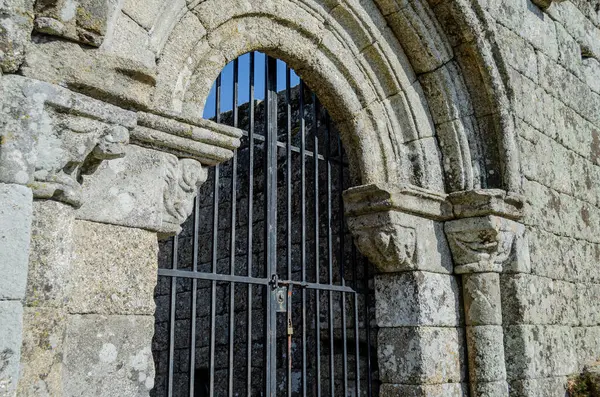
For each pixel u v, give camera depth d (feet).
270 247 16.06
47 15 8.57
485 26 18.97
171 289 13.17
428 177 18.54
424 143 18.76
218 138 12.98
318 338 16.75
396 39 18.71
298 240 23.80
